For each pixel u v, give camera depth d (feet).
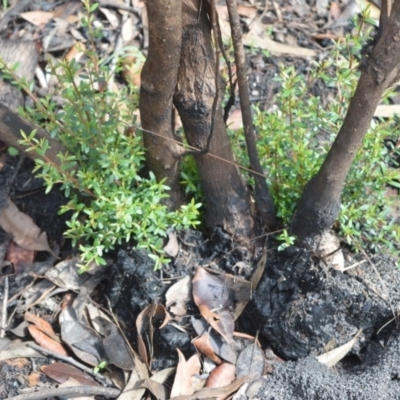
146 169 3.37
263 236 3.38
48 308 3.41
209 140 3.02
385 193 3.57
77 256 3.49
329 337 3.21
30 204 3.66
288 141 3.33
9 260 3.53
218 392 3.10
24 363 3.24
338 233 3.39
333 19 4.46
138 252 3.32
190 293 3.31
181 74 2.97
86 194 3.32
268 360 3.25
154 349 3.27
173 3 2.60
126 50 4.13
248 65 4.21
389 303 3.20
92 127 3.23
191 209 3.22
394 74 2.68
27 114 3.51
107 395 3.15
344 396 3.07
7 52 4.08
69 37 4.26
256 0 4.49
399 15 2.52
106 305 3.41
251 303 3.28
